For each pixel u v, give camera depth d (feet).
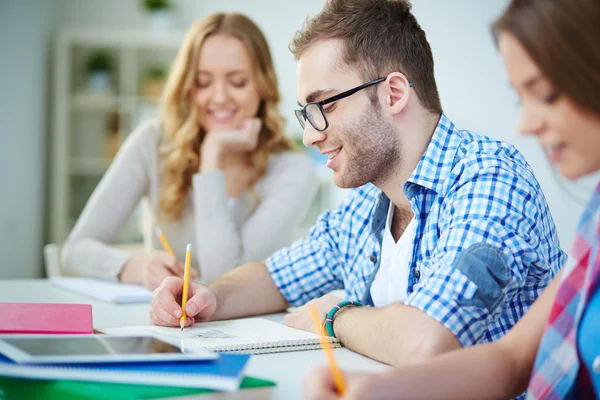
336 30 4.03
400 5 4.17
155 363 2.61
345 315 3.74
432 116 4.14
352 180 4.12
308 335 3.78
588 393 2.61
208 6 16.80
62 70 16.10
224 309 4.51
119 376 2.47
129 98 16.47
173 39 16.29
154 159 7.16
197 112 7.07
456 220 3.68
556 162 2.42
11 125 14.43
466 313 3.26
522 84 2.39
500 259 3.42
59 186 16.20
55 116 16.55
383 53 4.00
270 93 7.13
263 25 16.58
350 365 3.28
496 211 3.60
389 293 4.30
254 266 5.03
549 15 2.24
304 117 4.15
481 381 2.56
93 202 7.00
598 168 2.34
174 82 7.05
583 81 2.20
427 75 4.16
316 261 4.95
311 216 15.78
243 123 7.04
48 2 16.43
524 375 2.72
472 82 14.01
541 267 3.65
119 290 5.58
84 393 2.43
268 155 7.16
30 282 6.35
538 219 3.73
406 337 3.22
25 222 15.29
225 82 6.95
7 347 2.66
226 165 7.13
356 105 4.00
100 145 16.81
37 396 2.52
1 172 14.02
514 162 3.92
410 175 4.10
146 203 7.59
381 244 4.47
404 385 2.38
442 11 14.06
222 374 2.47
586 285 2.47
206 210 6.61
